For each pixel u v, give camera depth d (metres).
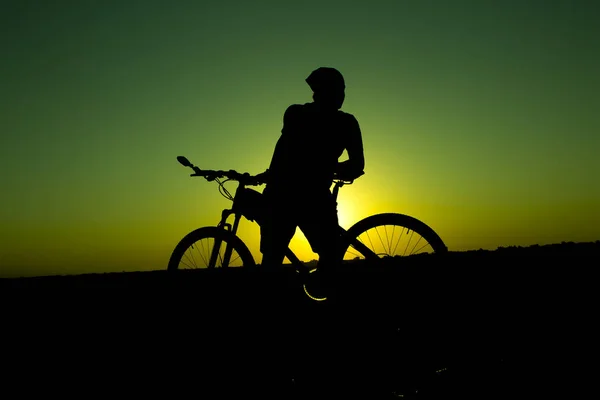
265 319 5.41
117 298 6.32
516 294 5.47
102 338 5.36
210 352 4.97
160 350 5.06
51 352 5.09
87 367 4.69
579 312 5.11
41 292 7.34
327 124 5.14
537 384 3.69
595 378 3.72
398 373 4.19
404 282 5.39
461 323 5.07
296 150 5.15
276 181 5.24
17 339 5.48
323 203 5.18
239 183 5.49
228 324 5.45
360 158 5.19
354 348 4.82
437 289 5.41
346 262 5.40
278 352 4.86
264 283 5.44
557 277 5.95
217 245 5.62
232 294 5.52
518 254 6.97
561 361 4.09
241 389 4.11
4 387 4.32
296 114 5.20
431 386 3.84
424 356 4.51
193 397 4.00
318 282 5.32
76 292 7.04
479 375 3.96
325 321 5.35
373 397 3.76
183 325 5.52
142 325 5.62
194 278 5.61
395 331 5.16
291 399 3.87
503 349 4.46
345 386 4.02
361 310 5.35
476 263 5.94
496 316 5.12
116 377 4.47
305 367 4.48
